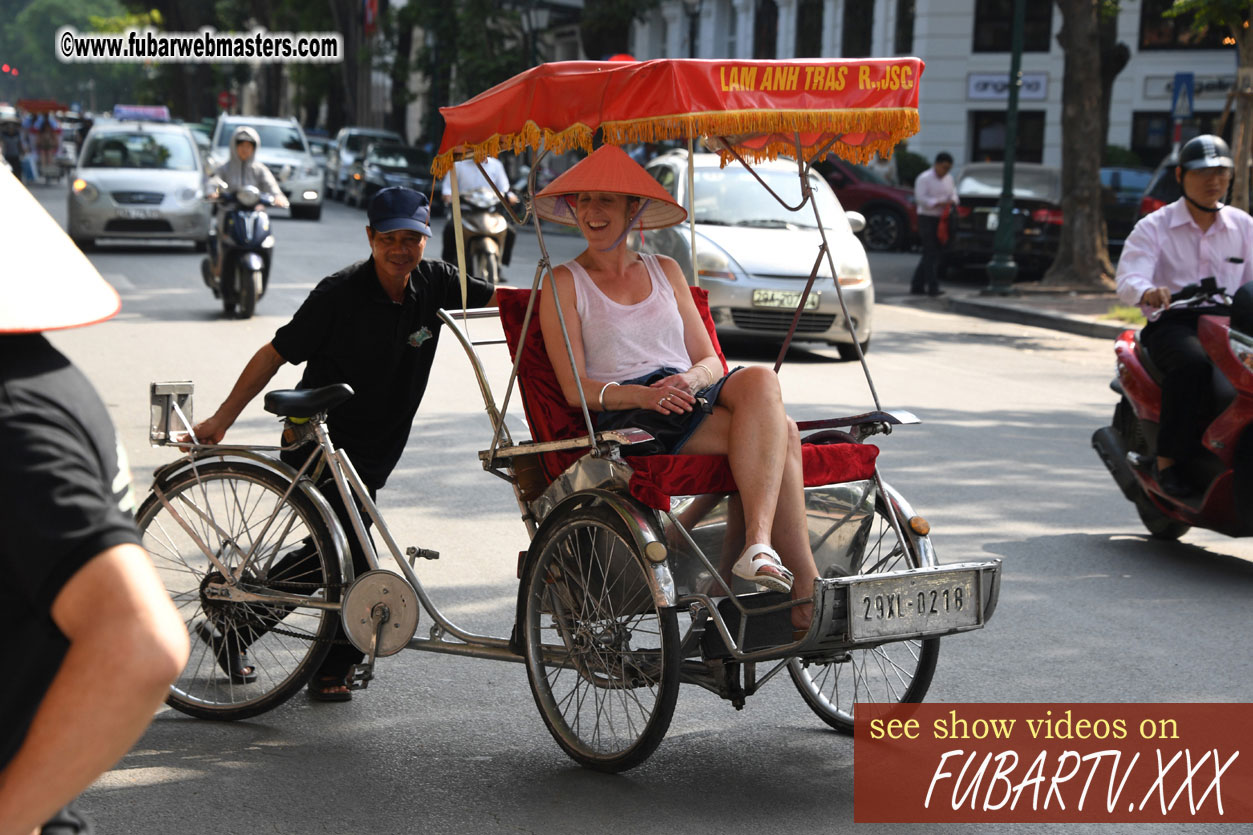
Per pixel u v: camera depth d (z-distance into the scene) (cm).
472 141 469
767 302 1340
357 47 5362
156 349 1279
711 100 430
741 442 429
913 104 460
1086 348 1572
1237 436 659
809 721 488
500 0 3803
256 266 1499
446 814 401
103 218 2211
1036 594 643
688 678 443
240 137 1561
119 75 15938
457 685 517
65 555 165
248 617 488
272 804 405
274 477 481
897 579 413
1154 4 3284
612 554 435
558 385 471
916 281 2153
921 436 1009
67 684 163
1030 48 3409
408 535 714
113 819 392
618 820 399
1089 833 397
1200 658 554
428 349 508
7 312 168
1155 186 2147
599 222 468
